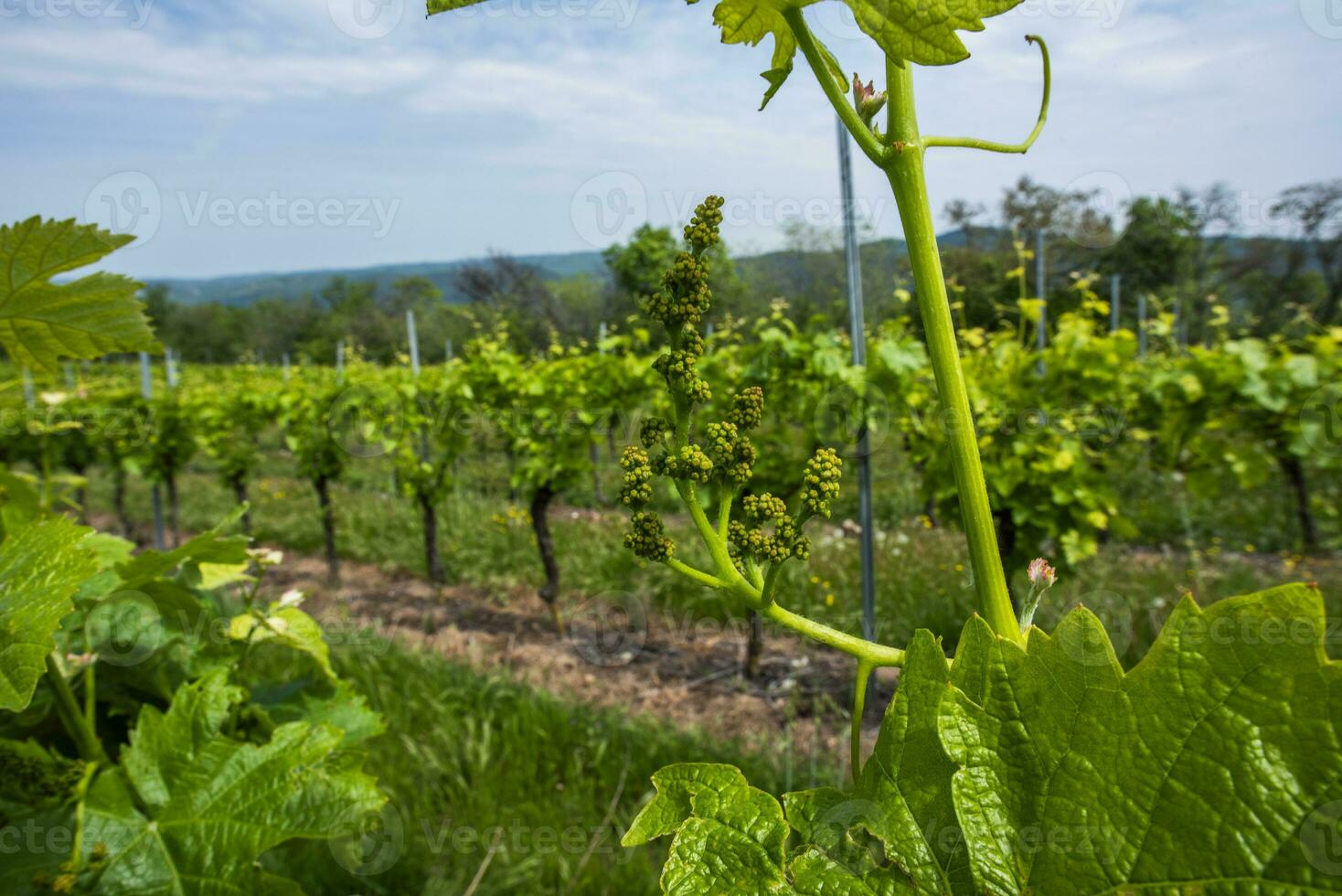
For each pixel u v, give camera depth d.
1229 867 0.50
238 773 1.20
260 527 9.92
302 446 8.62
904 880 0.60
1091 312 5.56
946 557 5.96
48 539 0.87
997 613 0.66
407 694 4.39
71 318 1.06
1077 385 5.07
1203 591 5.69
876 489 7.75
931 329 0.66
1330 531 6.99
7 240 0.93
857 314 3.49
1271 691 0.50
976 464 0.66
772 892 0.60
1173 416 5.96
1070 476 4.62
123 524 11.09
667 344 0.73
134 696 1.55
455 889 2.80
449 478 7.23
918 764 0.62
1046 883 0.56
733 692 4.82
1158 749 0.53
